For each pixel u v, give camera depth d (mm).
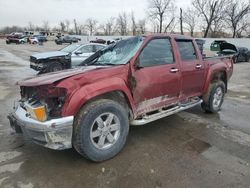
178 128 4738
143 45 3918
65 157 3586
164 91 4195
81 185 2957
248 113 5816
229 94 8055
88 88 3207
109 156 3488
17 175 3148
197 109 6043
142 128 4699
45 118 3057
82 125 3170
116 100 3701
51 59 11172
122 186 2939
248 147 3953
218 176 3135
